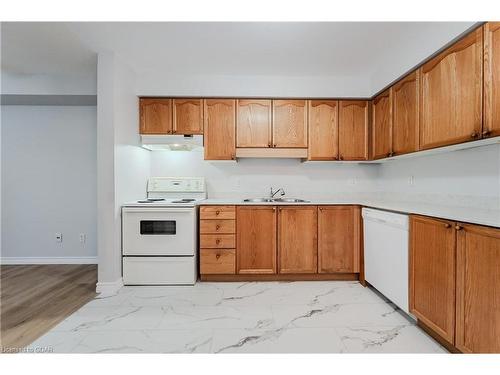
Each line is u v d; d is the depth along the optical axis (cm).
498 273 135
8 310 230
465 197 219
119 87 274
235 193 360
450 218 165
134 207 282
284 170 360
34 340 186
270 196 358
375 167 361
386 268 237
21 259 369
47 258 370
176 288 278
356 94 320
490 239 139
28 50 262
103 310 230
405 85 250
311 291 270
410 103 242
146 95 314
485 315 142
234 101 323
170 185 349
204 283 293
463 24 179
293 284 290
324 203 298
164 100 319
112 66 263
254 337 189
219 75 317
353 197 360
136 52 265
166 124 319
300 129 325
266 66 294
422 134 226
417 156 269
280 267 297
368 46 251
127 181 295
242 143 323
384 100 290
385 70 282
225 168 361
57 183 371
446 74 197
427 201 265
